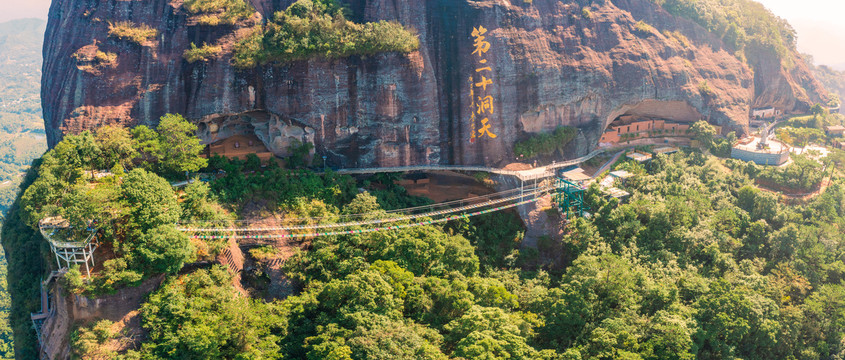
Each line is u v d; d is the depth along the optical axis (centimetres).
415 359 6247
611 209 9388
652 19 12181
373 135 9375
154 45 8869
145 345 6122
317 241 7725
